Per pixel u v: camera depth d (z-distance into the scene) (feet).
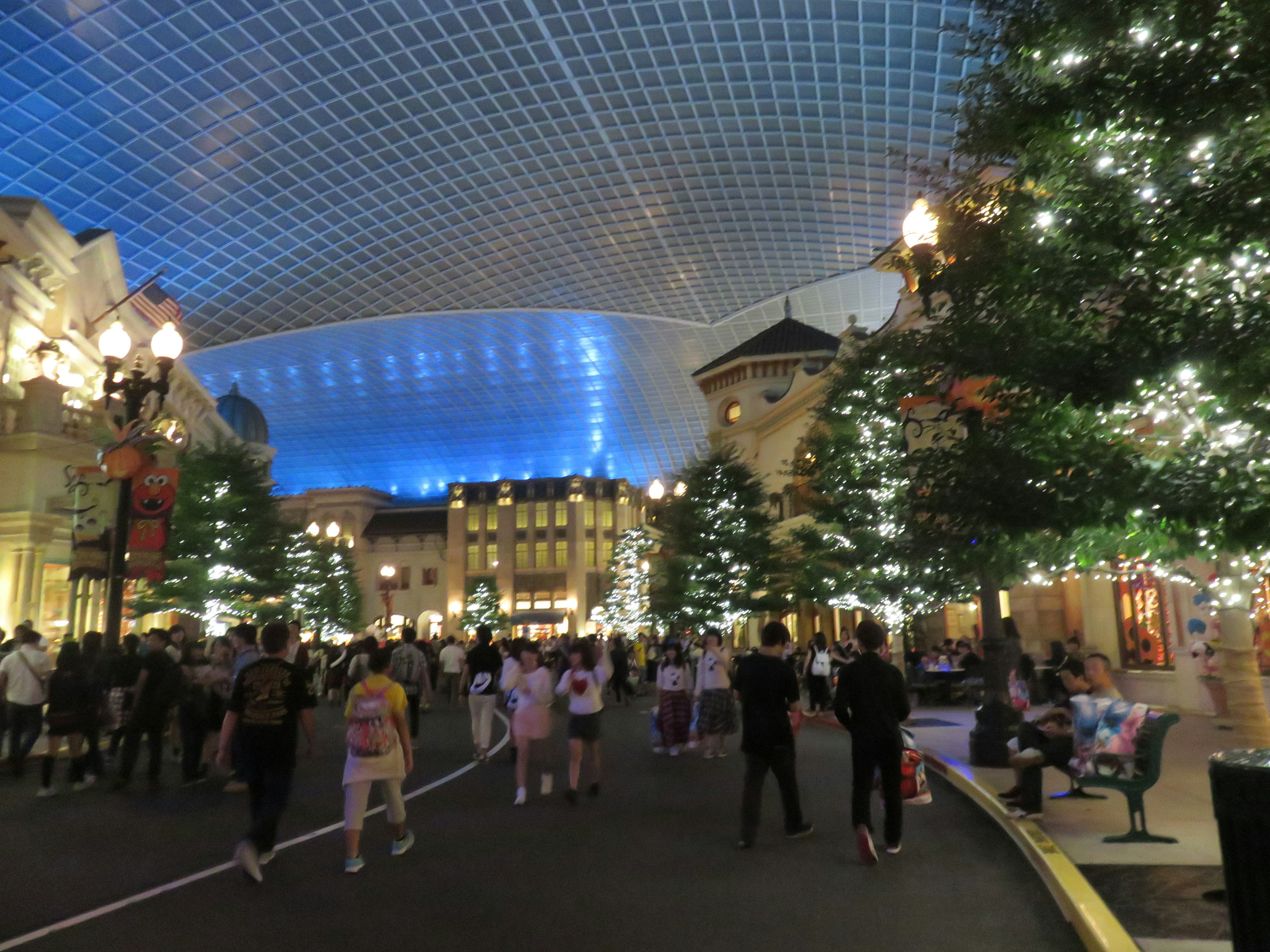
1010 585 27.91
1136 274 21.24
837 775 41.50
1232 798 11.46
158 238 153.07
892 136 139.13
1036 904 20.62
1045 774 37.09
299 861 25.35
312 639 106.73
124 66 124.98
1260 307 18.93
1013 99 22.39
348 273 179.52
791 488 80.12
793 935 18.60
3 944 18.33
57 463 77.66
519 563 302.25
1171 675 62.13
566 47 133.08
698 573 111.55
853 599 72.64
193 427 151.64
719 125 146.10
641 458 322.14
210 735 43.98
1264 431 19.40
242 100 136.15
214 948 17.99
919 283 25.38
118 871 24.47
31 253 82.99
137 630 98.43
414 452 324.60
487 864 24.85
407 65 135.44
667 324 232.73
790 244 180.86
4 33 115.34
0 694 42.19
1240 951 11.36
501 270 189.47
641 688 129.18
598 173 159.33
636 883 22.76
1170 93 19.21
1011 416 24.06
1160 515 20.42
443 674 98.73
